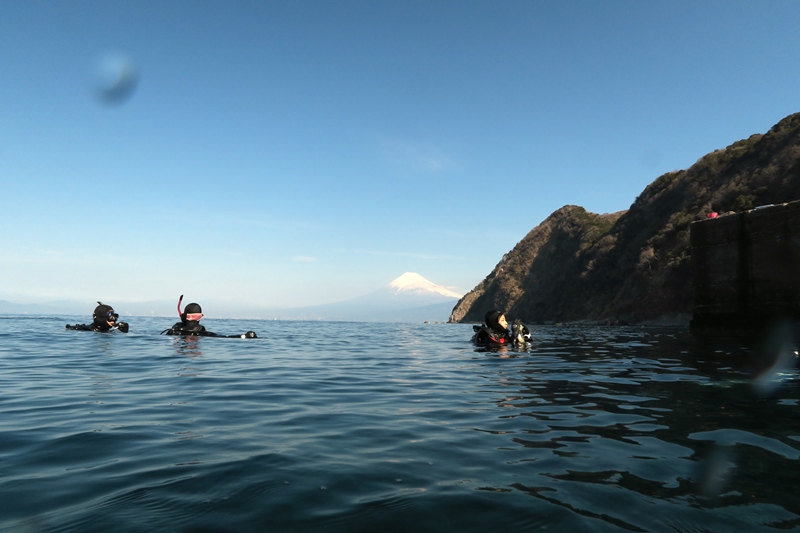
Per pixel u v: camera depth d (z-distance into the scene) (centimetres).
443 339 1675
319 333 2103
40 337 1270
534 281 7375
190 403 454
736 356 866
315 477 247
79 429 346
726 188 4562
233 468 260
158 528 186
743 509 204
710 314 1470
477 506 210
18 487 230
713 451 289
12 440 315
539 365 772
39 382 569
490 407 439
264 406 445
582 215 7681
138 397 480
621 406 431
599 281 5694
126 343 1105
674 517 197
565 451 295
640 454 286
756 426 351
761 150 4584
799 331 1164
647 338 1549
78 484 235
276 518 197
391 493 225
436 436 335
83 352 909
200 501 214
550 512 203
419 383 596
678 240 4684
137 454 286
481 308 8194
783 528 186
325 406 448
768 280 1278
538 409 425
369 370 728
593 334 1977
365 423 377
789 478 241
